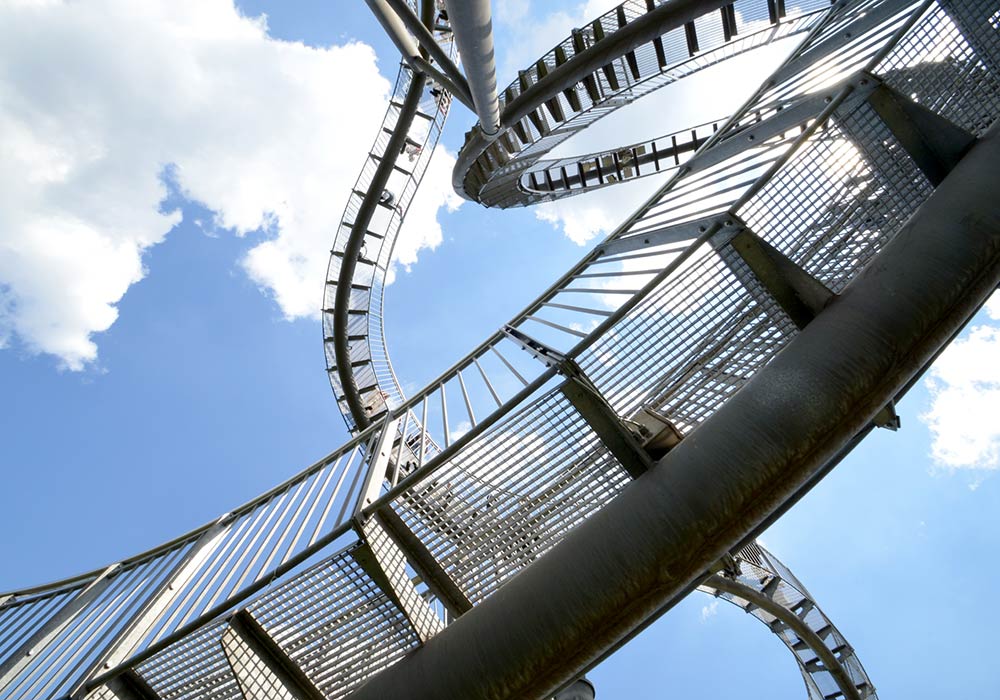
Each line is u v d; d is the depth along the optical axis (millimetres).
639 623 3787
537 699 3561
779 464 3635
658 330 4707
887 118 4957
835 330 3969
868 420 3785
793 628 12344
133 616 5336
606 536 3684
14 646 6109
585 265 8555
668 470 3816
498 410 4406
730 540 3588
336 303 18516
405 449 12625
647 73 15258
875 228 4848
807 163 4973
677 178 8391
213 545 6605
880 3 8055
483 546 4480
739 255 4539
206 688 4480
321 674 4379
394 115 16875
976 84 5152
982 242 4059
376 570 4191
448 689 3574
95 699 4418
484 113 7754
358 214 17500
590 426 4250
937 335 3930
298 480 7379
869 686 13219
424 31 8414
